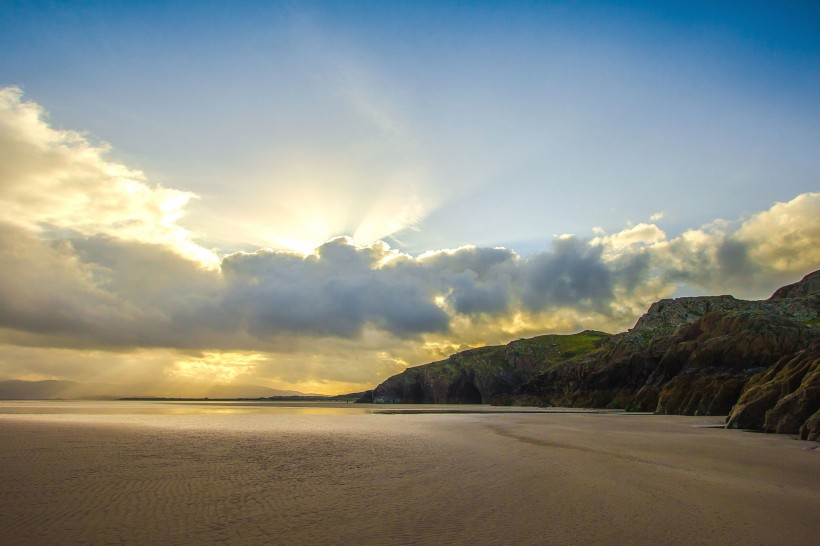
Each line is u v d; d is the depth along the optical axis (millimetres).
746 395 56875
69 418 63344
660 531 14438
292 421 65875
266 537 13719
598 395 139875
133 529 14219
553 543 13375
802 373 50750
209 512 16203
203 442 36156
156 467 24484
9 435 36562
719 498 18625
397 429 51969
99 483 20141
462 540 13586
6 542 12945
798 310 126562
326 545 13117
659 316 160875
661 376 112125
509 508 17031
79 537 13445
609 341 169750
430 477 22844
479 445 36312
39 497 17516
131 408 117000
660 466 26219
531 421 68125
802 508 17250
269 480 21750
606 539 13711
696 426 57156
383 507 17094
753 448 34312
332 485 20828
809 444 36750
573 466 26172
